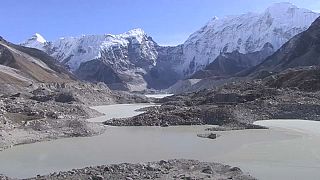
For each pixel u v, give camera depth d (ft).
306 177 128.47
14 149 192.65
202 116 292.61
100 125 274.98
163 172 126.52
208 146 192.65
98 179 117.19
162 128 271.08
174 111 311.27
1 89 610.65
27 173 144.97
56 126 242.17
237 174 126.52
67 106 363.35
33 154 180.04
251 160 156.04
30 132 225.56
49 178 120.57
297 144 188.03
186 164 139.54
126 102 652.07
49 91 608.19
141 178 118.52
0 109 261.44
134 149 189.88
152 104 597.93
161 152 180.75
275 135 218.38
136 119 296.71
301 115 282.56
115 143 208.85
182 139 218.59
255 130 241.55
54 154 179.73
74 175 122.52
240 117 282.15
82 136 233.76
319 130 228.22
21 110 284.82
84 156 174.50
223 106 312.71
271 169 139.95
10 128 222.28
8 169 151.43
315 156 160.25
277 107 295.48
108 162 161.48
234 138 214.48
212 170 130.11
